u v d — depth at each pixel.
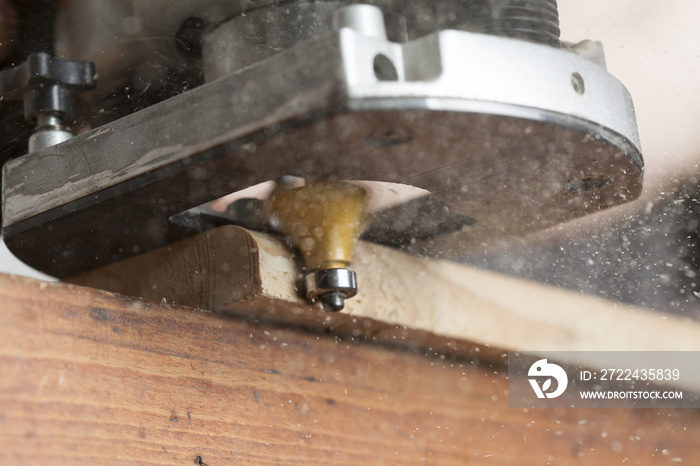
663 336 0.64
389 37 0.45
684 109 0.62
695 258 0.66
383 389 0.52
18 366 0.42
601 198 0.48
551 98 0.43
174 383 0.45
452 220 0.49
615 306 0.61
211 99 0.43
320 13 0.45
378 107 0.41
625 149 0.45
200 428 0.46
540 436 0.58
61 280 0.52
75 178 0.46
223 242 0.48
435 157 0.44
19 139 0.50
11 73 0.48
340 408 0.50
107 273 0.51
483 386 0.56
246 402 0.47
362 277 0.49
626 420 0.63
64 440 0.43
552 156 0.44
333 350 0.50
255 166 0.44
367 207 0.47
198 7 0.45
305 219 0.47
